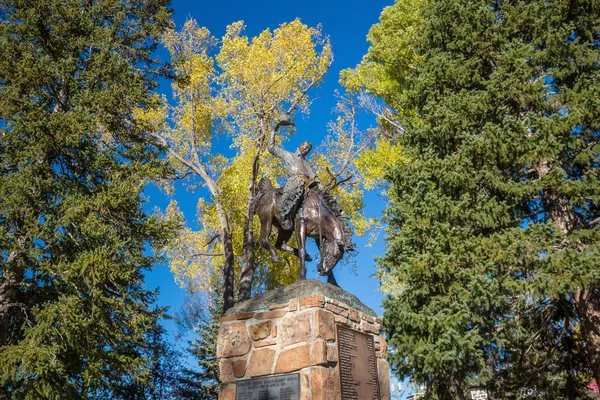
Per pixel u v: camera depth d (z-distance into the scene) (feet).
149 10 54.70
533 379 41.16
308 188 29.91
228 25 68.64
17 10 45.83
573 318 42.52
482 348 38.63
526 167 42.88
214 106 72.23
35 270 40.27
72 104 44.91
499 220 36.81
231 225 70.28
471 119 40.83
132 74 47.83
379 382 26.48
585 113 36.55
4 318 39.52
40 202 39.47
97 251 38.14
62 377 37.81
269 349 24.50
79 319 36.70
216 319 76.33
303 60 65.92
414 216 37.68
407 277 35.01
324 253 28.91
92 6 50.65
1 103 40.63
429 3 51.26
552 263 32.60
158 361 66.18
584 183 35.50
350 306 26.99
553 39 40.70
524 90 38.47
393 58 64.75
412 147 44.11
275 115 67.62
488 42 44.50
